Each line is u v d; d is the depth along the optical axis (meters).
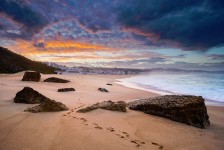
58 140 4.94
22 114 6.98
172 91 22.53
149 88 25.95
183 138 6.25
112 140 5.31
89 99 13.03
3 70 46.62
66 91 16.52
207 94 19.91
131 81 39.81
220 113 11.45
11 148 4.37
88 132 5.70
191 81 36.66
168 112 8.78
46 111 7.76
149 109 9.46
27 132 5.28
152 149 5.07
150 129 6.89
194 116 8.19
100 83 29.86
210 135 6.89
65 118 7.03
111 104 9.41
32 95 9.90
